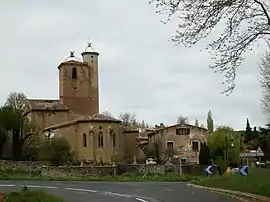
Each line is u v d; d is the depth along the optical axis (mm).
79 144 79000
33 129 72125
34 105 90375
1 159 65125
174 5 17625
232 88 19578
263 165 51719
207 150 75438
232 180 35594
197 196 28391
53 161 69438
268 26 18828
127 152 90062
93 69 98875
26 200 20141
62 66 96438
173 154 85750
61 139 74375
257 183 28500
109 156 78562
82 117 82438
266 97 42125
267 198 23641
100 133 78938
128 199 26578
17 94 90688
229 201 24406
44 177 55812
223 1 17828
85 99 97250
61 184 42062
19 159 67750
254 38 19047
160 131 89312
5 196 20922
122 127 92188
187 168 68938
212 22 18062
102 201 25344
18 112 70500
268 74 40156
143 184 44375
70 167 60875
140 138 93688
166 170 67625
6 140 68438
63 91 95750
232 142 76250
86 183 45125
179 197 27656
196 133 88688
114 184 43875
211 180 40438
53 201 21500
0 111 68250
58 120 90062
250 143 74062
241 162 70375
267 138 57562
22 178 51719
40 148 69812
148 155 87562
